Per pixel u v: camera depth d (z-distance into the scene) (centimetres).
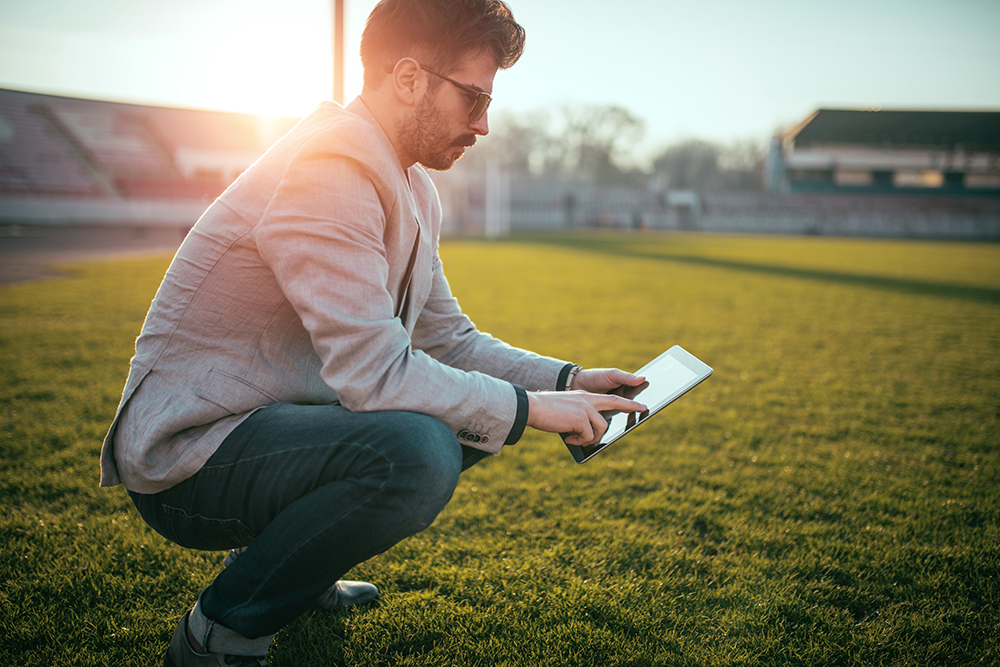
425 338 161
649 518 243
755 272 1599
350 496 109
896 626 175
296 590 114
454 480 111
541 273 1468
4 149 3048
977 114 5234
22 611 170
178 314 118
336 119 117
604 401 127
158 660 152
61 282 1023
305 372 127
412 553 210
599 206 5141
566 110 6081
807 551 218
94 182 3144
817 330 736
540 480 282
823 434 357
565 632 167
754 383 477
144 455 113
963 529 236
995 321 824
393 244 122
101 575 188
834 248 2959
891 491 274
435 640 165
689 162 6544
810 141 5353
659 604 182
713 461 310
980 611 184
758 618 176
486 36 114
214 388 117
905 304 1000
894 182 5375
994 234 4716
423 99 117
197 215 3231
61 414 353
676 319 804
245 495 116
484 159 5709
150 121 3488
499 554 212
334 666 153
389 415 109
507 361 157
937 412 407
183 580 188
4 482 256
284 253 109
